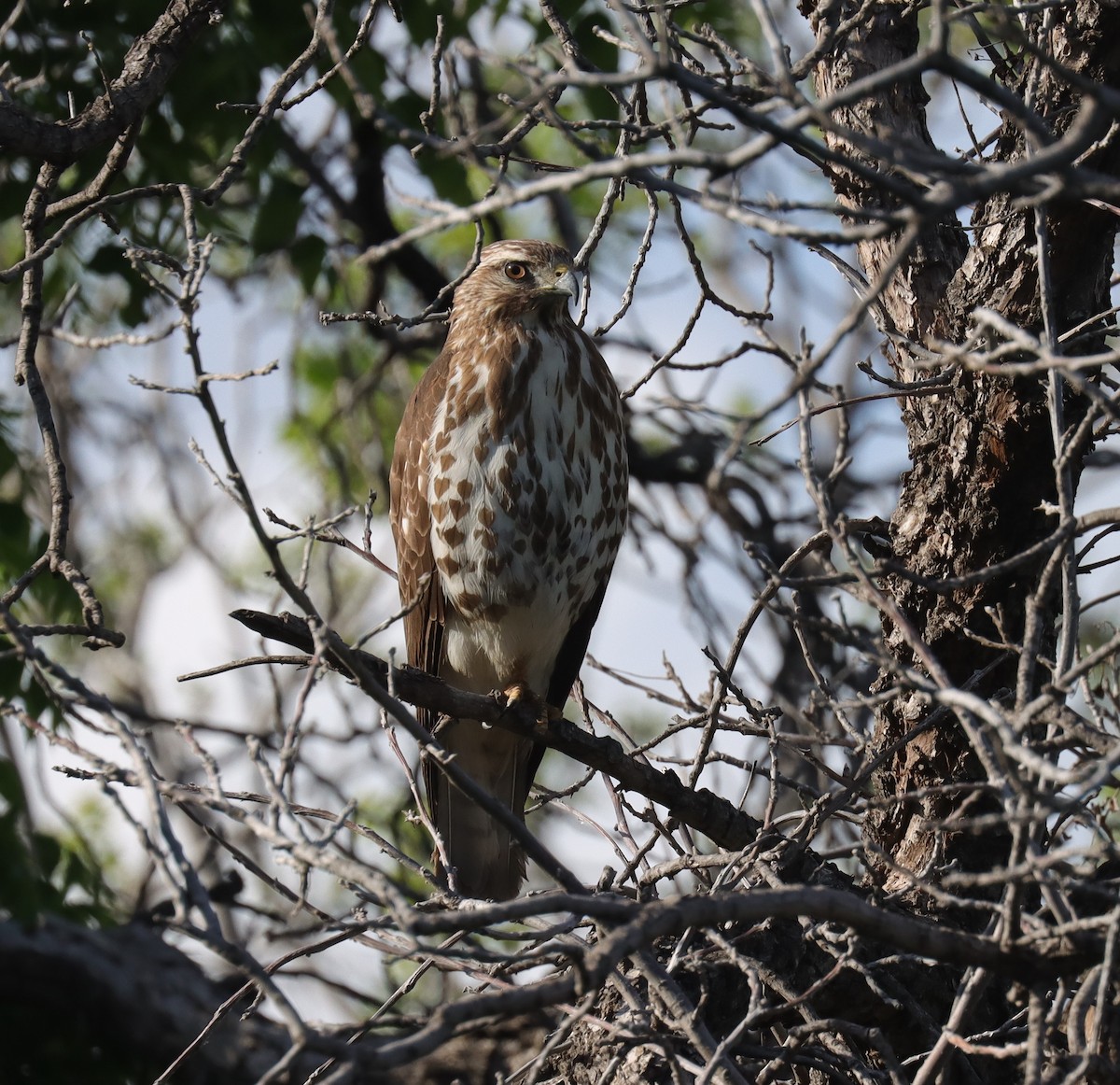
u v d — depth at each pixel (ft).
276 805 18.99
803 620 20.52
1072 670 17.87
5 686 35.22
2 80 37.70
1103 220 28.84
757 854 26.50
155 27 31.27
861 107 31.50
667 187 17.66
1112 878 24.77
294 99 29.60
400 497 39.42
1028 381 28.91
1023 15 27.73
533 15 40.96
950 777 30.17
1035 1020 19.56
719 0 45.98
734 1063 25.35
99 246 42.55
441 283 51.93
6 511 40.55
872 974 26.07
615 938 17.33
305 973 31.94
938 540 30.60
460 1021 16.22
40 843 34.53
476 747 37.50
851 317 15.79
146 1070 33.71
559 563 38.01
